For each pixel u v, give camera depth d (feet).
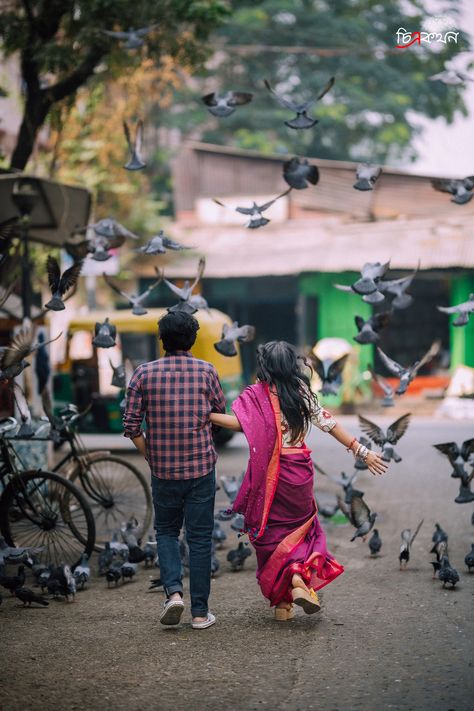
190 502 16.10
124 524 22.12
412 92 96.73
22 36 34.73
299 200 77.05
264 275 69.00
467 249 66.33
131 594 18.97
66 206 31.24
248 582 19.81
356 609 17.33
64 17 35.53
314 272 69.15
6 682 13.55
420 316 71.36
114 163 61.98
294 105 18.12
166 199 96.48
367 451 16.30
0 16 35.04
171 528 16.38
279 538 16.01
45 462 29.09
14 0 36.88
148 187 84.69
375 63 96.68
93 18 33.58
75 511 24.21
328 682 13.30
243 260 71.46
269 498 15.85
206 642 15.38
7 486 20.93
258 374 16.39
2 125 59.62
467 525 25.99
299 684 13.24
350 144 100.68
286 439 16.11
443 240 68.13
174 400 15.90
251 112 96.58
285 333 78.43
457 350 69.51
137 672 13.92
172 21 34.55
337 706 12.34
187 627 16.33
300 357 16.88
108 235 20.33
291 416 15.99
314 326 74.33
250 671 13.84
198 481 15.99
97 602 18.38
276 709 12.26
